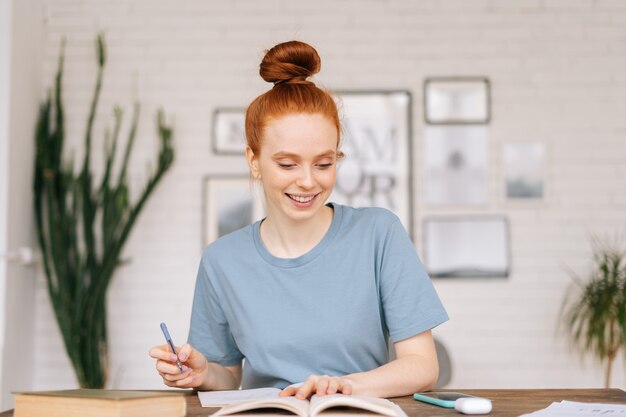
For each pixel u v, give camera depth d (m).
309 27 4.25
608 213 4.18
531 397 1.49
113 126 4.23
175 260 4.20
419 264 1.66
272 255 1.65
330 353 1.60
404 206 4.18
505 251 4.16
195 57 4.27
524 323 4.13
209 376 1.62
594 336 3.88
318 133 1.49
